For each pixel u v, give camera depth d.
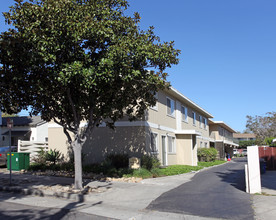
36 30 9.33
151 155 17.34
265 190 10.71
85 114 12.56
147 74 11.03
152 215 7.49
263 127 52.19
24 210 7.88
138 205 8.59
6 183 11.87
